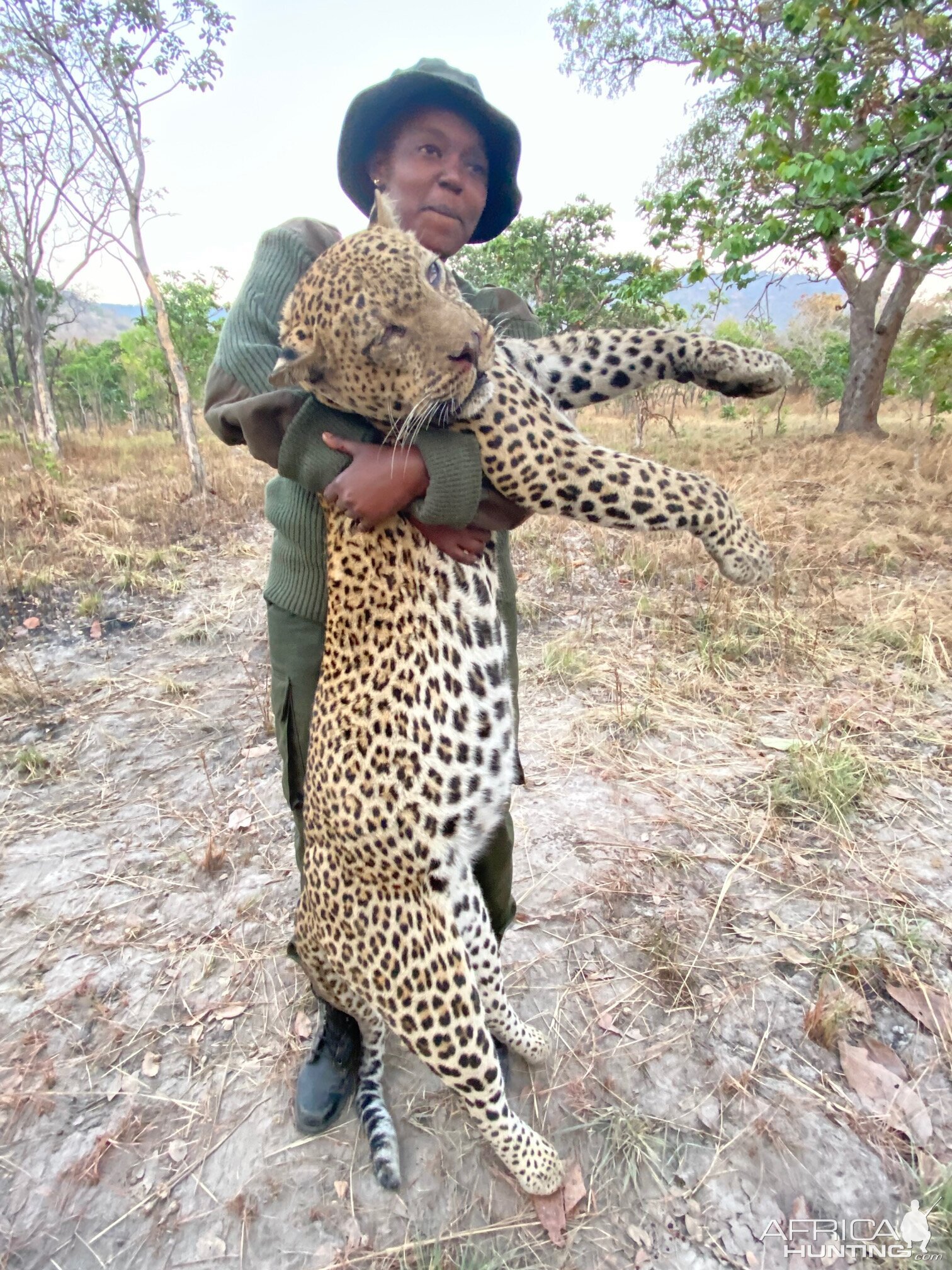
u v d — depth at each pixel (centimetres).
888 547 666
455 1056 180
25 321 1516
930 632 495
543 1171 195
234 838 356
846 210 446
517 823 351
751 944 280
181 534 853
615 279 1625
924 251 441
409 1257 192
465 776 182
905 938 276
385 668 176
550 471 162
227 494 1045
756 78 504
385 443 159
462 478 151
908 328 1230
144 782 407
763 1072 233
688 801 361
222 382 171
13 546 770
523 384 173
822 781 356
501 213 219
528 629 555
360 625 178
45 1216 205
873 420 1549
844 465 1071
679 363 194
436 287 173
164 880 331
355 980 192
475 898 204
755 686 459
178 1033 258
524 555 707
